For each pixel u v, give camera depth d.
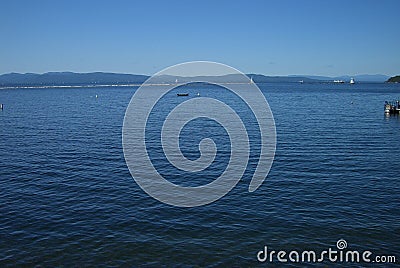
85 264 16.25
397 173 29.84
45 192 25.11
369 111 85.25
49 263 16.27
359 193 24.91
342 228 19.62
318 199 23.80
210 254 17.16
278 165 32.50
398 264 16.36
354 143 43.06
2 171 30.25
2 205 22.67
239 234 19.03
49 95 161.25
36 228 19.55
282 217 21.03
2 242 17.98
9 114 77.38
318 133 50.69
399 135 49.22
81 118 69.62
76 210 21.97
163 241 18.27
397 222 20.28
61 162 33.25
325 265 16.39
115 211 21.86
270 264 16.45
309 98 140.50
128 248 17.58
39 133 50.56
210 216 21.22
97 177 28.61
